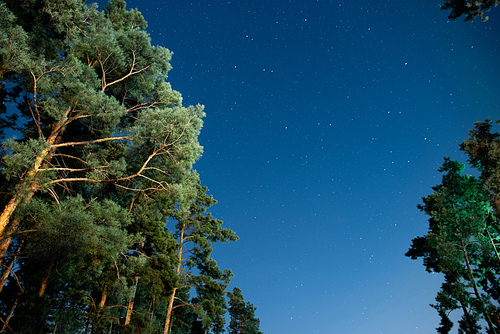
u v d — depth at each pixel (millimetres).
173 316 26422
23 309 13641
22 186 10641
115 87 17875
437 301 15664
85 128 17500
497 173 15031
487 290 16438
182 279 22109
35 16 13930
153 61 17391
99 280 16812
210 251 25109
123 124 17953
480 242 16703
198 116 14953
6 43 10578
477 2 10812
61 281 16125
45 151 11789
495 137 15992
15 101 15719
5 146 10297
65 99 13383
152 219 18844
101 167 14109
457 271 16078
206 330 31125
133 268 15758
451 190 18688
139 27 18719
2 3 10664
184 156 15023
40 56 11750
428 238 17547
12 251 15867
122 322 20891
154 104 17906
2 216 10688
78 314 15734
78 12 13883
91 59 16125
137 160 16750
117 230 11531
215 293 25891
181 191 15711
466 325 14344
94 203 12336
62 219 10016
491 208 17344
